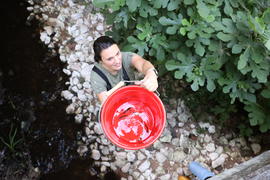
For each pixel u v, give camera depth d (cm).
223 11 281
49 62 396
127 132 220
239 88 291
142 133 221
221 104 355
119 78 246
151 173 334
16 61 400
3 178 339
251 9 278
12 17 424
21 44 409
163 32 292
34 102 378
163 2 258
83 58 391
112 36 320
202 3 246
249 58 259
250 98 293
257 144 352
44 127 366
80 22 411
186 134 353
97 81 237
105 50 214
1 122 367
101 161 345
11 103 377
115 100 214
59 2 425
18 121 369
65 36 406
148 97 217
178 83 373
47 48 403
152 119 222
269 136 354
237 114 365
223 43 281
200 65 282
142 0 267
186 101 367
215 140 353
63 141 358
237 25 251
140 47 286
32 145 357
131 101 224
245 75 290
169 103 367
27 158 351
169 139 349
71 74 385
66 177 341
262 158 231
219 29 256
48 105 376
